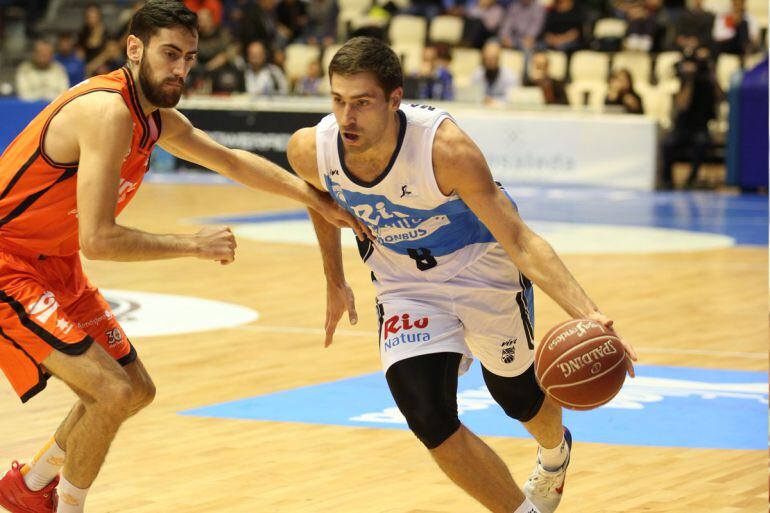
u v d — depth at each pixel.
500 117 21.67
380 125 4.61
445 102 21.80
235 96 22.58
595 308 4.58
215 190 21.62
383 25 23.77
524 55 22.61
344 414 7.36
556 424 5.40
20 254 4.95
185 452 6.52
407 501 5.68
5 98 22.89
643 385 8.15
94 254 4.65
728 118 21.08
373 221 5.00
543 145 21.62
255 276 12.80
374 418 7.27
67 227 4.98
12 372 4.91
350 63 4.52
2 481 5.26
